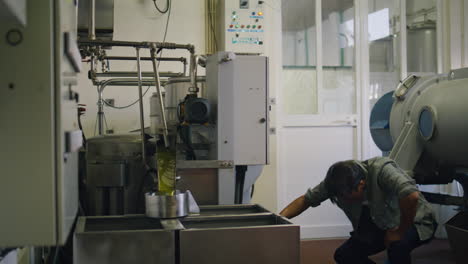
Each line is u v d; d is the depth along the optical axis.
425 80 3.08
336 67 4.34
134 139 2.21
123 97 3.74
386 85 4.46
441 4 4.46
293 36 4.23
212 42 3.97
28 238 0.84
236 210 1.94
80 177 2.31
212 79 2.30
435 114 2.78
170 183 1.74
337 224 4.30
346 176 2.28
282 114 4.20
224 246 1.47
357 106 4.36
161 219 1.64
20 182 0.83
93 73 2.80
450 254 3.78
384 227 2.40
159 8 3.87
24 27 0.82
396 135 3.23
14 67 0.82
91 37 2.14
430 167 3.00
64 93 0.89
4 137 0.82
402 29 4.43
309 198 2.46
